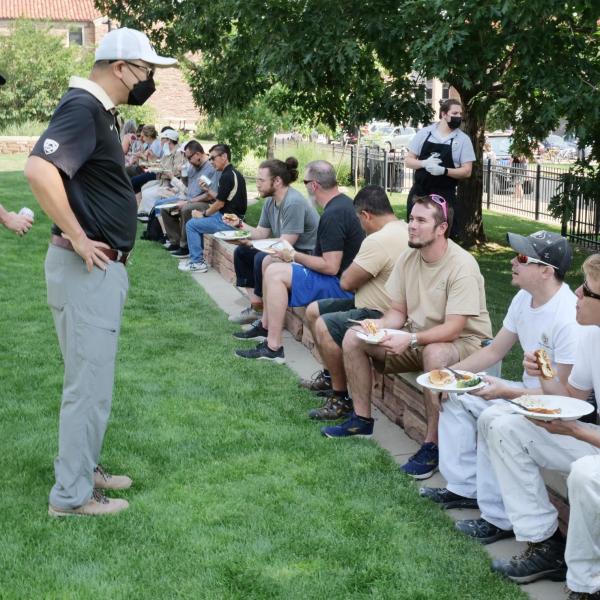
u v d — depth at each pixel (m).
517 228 15.32
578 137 9.50
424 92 11.06
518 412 3.51
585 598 3.29
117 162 3.95
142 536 3.86
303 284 6.47
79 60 32.25
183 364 6.49
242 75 13.30
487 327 4.80
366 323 4.84
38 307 8.09
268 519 4.02
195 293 8.92
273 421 5.32
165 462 4.69
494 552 3.79
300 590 3.43
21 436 4.97
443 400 4.22
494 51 9.08
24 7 42.38
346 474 4.54
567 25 9.73
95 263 3.89
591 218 13.74
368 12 10.04
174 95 41.03
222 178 10.12
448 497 4.24
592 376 3.64
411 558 3.69
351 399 5.38
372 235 5.49
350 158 23.81
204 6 12.51
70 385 3.99
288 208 7.08
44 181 3.68
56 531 3.89
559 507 3.77
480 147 13.09
